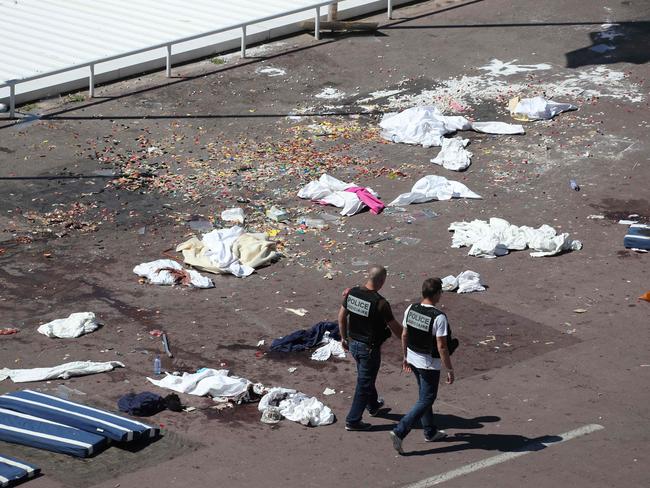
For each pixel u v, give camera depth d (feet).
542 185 113.50
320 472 68.28
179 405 75.36
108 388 78.13
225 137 124.47
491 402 76.64
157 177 114.93
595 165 117.70
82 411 73.20
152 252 99.91
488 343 84.74
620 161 118.62
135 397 75.87
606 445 71.10
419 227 104.68
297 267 97.35
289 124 128.06
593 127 126.72
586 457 69.77
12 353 82.94
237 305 90.94
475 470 68.39
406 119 126.52
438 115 127.24
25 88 133.49
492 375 80.28
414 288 93.35
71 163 117.70
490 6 163.32
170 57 139.74
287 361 82.17
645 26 154.71
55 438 70.13
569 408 75.72
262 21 145.89
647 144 122.52
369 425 73.36
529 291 93.04
